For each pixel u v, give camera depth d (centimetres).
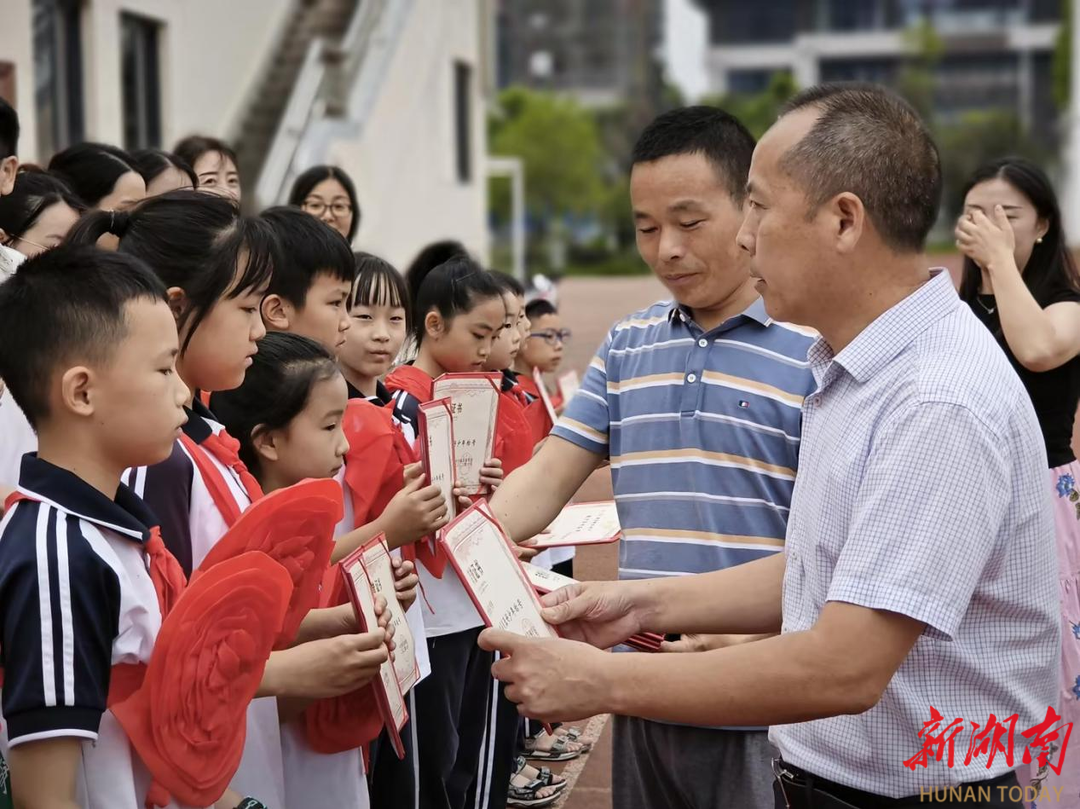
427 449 312
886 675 180
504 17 6788
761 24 7025
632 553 269
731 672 185
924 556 177
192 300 238
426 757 332
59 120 926
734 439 257
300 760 266
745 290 263
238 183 514
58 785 182
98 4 953
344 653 230
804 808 203
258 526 208
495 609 221
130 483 222
